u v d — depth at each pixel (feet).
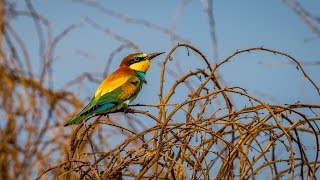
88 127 43.29
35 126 49.83
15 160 48.73
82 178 41.27
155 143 42.27
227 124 41.57
